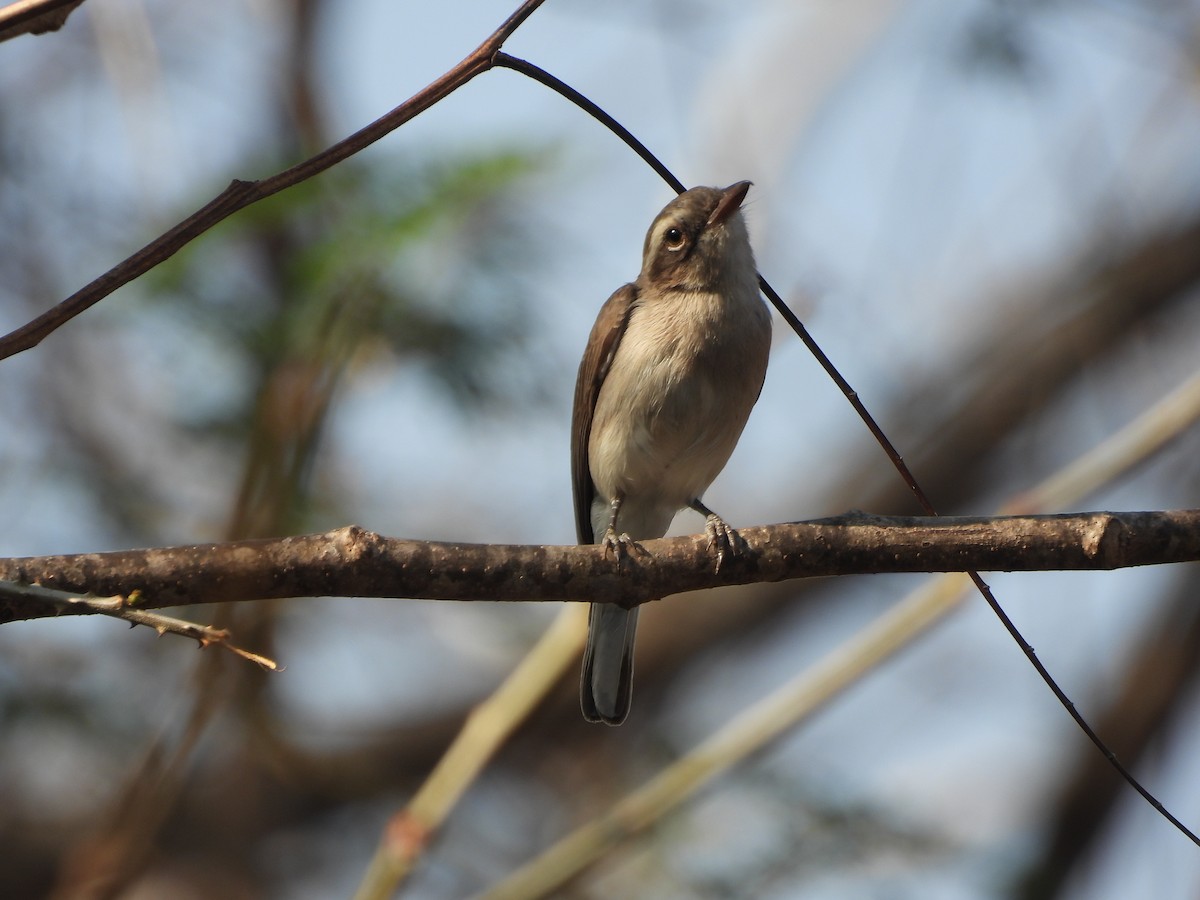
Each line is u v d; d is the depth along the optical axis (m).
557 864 10.71
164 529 13.09
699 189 11.88
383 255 10.02
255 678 12.03
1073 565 7.90
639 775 15.86
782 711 10.85
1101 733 16.92
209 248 10.61
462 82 6.27
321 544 7.37
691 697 19.47
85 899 10.09
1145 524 7.89
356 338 10.27
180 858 15.55
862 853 12.73
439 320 10.58
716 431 11.51
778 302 7.51
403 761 16.86
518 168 10.30
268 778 15.97
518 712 10.38
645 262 12.04
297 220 10.62
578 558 7.86
